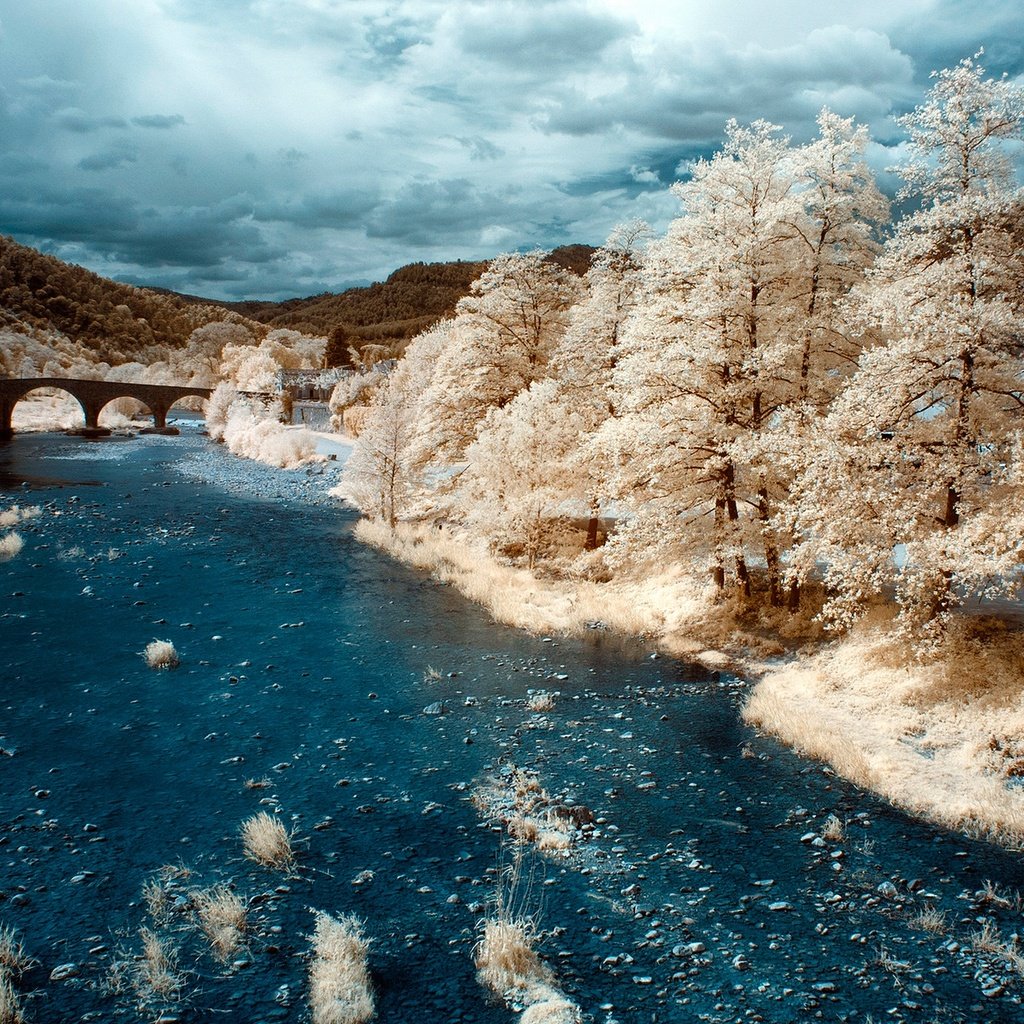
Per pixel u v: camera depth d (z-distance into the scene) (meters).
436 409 36.84
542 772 13.52
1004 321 13.93
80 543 31.92
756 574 24.09
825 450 15.98
